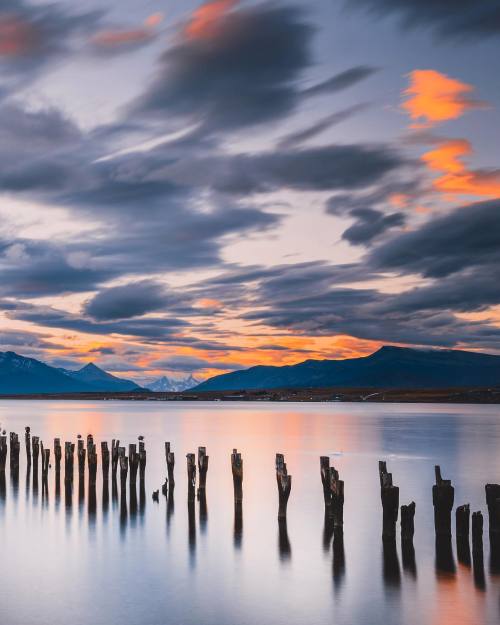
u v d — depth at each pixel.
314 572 30.73
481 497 48.88
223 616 25.95
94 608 26.77
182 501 46.47
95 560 32.91
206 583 29.55
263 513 42.59
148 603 27.36
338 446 88.69
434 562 31.42
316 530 38.09
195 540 36.34
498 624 25.05
